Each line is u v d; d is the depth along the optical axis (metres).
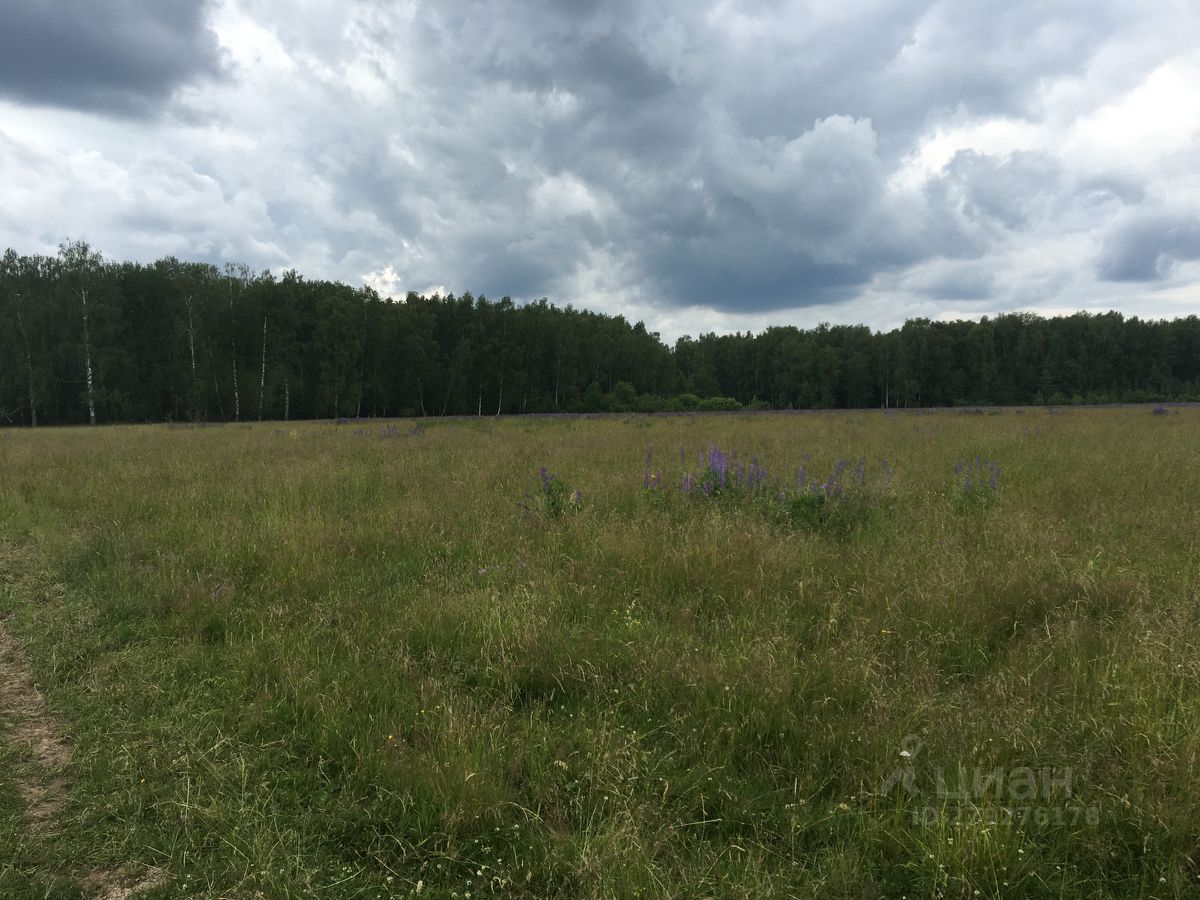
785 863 2.28
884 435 16.08
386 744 2.95
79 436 22.19
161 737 3.14
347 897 2.22
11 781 2.81
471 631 4.08
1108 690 3.00
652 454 11.91
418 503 7.44
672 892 2.12
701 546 5.21
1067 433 15.34
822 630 3.89
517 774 2.78
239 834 2.48
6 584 5.43
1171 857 2.11
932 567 4.77
